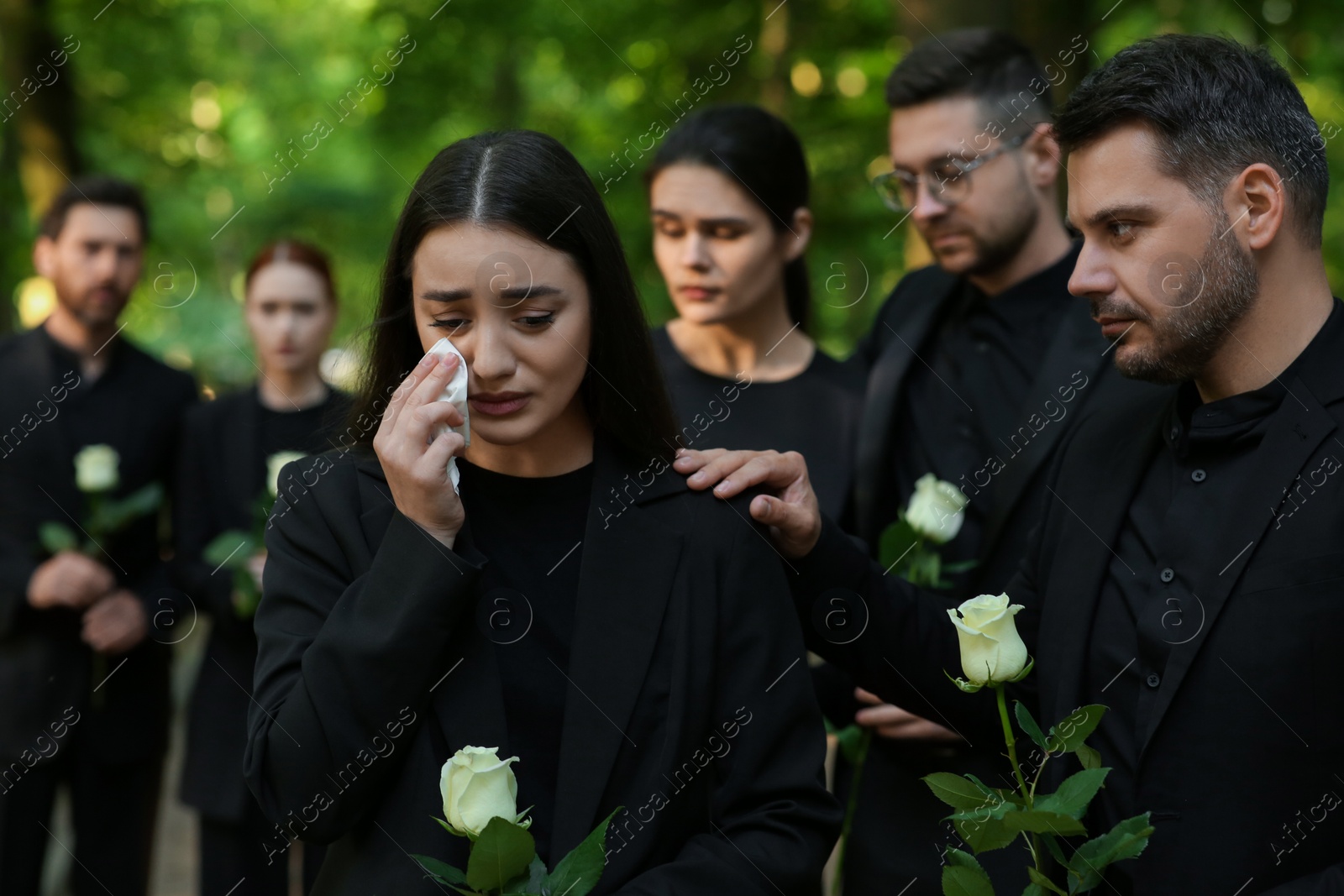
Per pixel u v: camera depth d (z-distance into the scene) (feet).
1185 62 5.70
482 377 5.61
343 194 48.06
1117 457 6.40
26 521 11.78
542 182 5.69
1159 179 5.63
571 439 6.23
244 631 11.55
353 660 5.37
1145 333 5.75
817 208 29.86
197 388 13.15
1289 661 5.40
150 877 12.35
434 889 5.40
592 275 5.93
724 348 10.09
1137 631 5.90
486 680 5.68
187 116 41.91
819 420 9.71
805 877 5.69
